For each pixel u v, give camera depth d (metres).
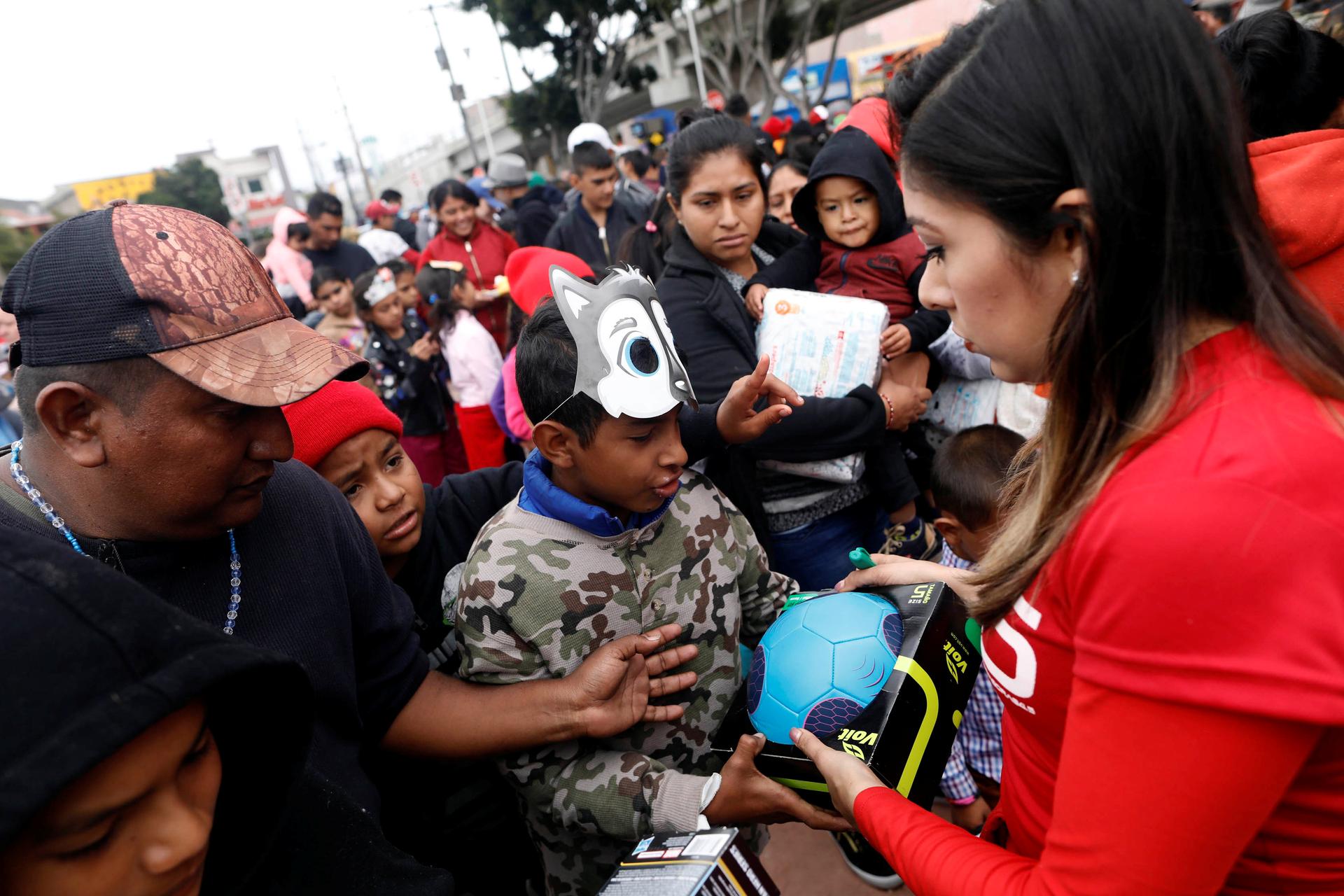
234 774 0.88
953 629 1.36
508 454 4.21
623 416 1.25
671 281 2.20
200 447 0.94
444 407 4.44
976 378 2.52
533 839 1.58
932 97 0.76
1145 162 0.65
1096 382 0.72
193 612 1.07
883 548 2.39
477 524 1.78
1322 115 1.46
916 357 2.35
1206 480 0.62
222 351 0.93
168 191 40.31
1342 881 0.71
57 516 1.00
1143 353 0.70
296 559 1.16
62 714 0.60
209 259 0.97
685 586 1.44
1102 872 0.69
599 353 1.25
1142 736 0.66
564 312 1.25
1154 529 0.63
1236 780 0.62
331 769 1.17
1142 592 0.64
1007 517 1.02
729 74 17.45
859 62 17.16
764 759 1.26
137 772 0.65
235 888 0.87
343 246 6.20
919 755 1.21
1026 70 0.68
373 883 1.03
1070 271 0.73
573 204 5.78
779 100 19.89
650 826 1.25
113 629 0.63
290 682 0.79
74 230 0.92
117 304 0.89
